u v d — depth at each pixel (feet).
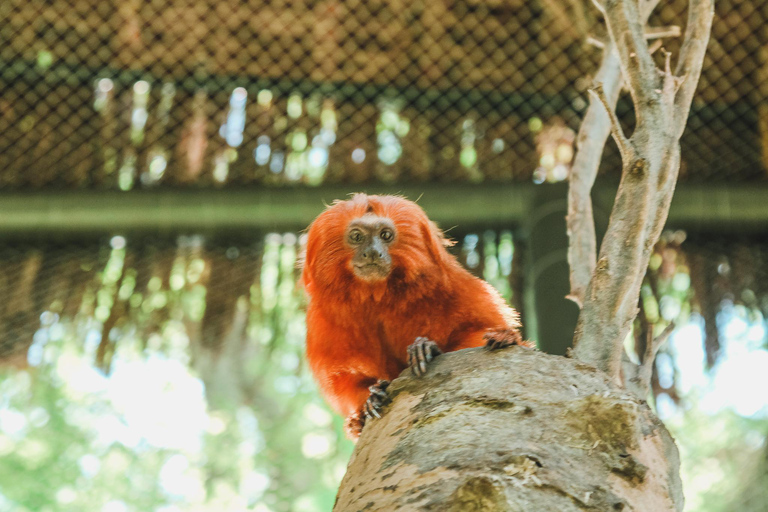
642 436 7.94
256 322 23.93
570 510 7.02
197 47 22.18
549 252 20.31
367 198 14.38
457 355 8.99
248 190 22.02
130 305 23.57
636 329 22.77
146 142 23.18
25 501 36.42
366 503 7.49
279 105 23.38
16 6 20.94
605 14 10.32
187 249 23.50
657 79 10.04
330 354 13.96
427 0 21.12
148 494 36.60
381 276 13.30
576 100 22.94
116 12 21.17
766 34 21.13
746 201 21.90
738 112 22.66
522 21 21.39
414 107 23.32
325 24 21.66
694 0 10.63
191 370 30.07
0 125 22.72
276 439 34.88
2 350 23.63
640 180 9.67
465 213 21.59
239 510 35.58
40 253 23.06
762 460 27.45
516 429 7.64
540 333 19.54
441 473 7.29
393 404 8.63
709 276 23.07
